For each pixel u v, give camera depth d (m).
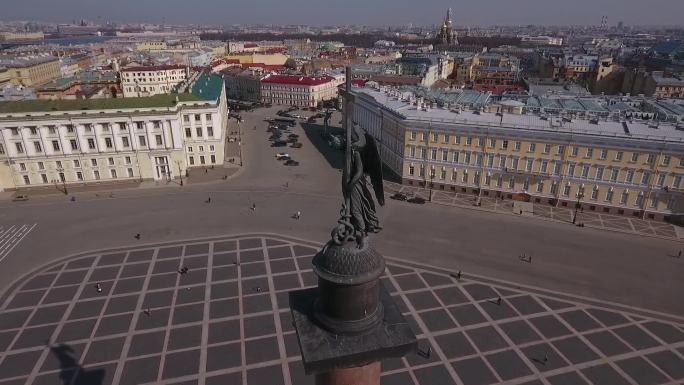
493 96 150.75
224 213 83.31
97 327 50.59
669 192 78.56
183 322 51.34
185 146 109.94
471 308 54.22
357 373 13.60
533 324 51.41
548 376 43.75
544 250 69.31
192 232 74.94
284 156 120.00
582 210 85.44
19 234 74.69
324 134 145.62
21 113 92.00
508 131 86.06
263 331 49.78
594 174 82.81
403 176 99.12
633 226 78.56
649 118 108.62
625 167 80.31
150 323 51.22
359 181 13.55
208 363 45.16
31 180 96.88
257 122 170.00
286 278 60.50
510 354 46.59
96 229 76.50
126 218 81.19
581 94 158.50
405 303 55.03
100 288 57.75
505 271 62.94
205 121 109.94
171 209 85.44
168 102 102.31
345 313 12.96
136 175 101.81
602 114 104.25
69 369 44.38
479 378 43.38
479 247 70.00
